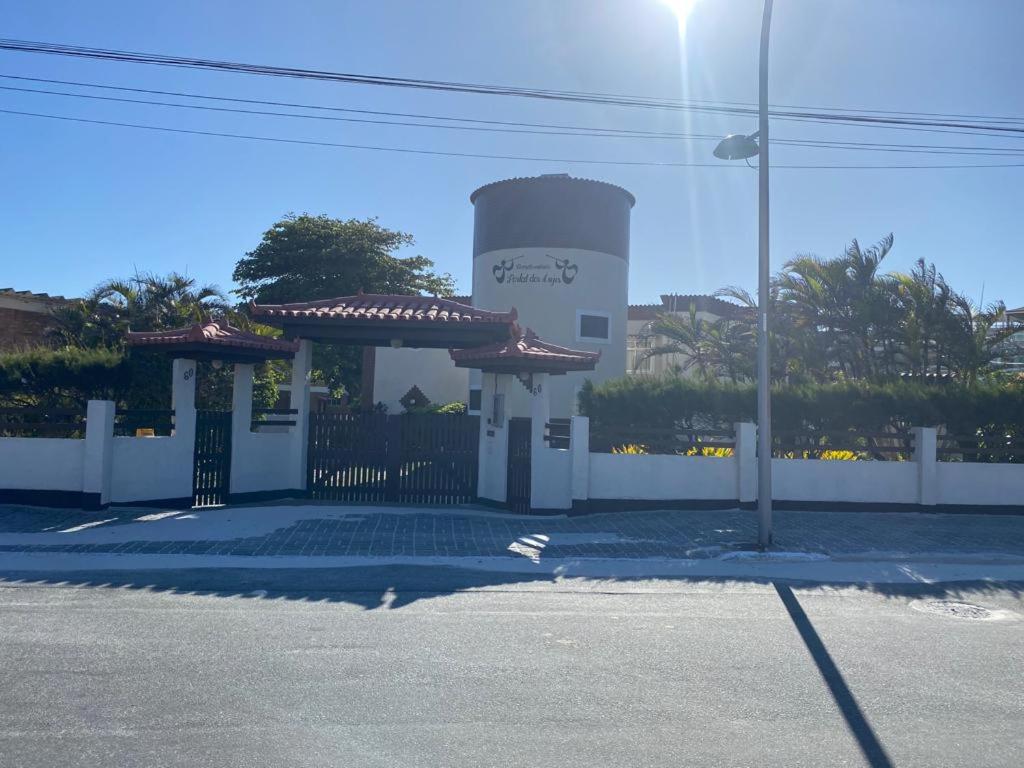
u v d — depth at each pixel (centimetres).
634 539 1290
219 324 1530
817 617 876
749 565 1155
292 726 546
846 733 554
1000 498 1599
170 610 833
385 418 1644
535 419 1506
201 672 648
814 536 1330
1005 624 859
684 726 561
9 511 1345
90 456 1363
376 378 3388
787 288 2169
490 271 2514
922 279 2084
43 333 2389
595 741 532
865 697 626
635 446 1634
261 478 1602
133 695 595
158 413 1462
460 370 3434
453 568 1080
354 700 595
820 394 1598
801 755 517
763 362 1241
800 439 1630
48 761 486
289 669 661
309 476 1655
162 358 1705
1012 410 1611
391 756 504
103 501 1360
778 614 887
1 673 639
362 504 1591
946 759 515
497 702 598
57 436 1573
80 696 591
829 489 1584
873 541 1302
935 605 943
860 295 2088
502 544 1232
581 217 2464
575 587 996
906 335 2006
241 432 1569
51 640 724
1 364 1571
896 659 727
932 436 1594
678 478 1548
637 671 677
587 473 1506
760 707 600
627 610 889
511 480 1540
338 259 3772
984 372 2008
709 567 1134
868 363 2098
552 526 1389
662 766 498
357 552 1149
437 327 1633
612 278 2503
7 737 520
